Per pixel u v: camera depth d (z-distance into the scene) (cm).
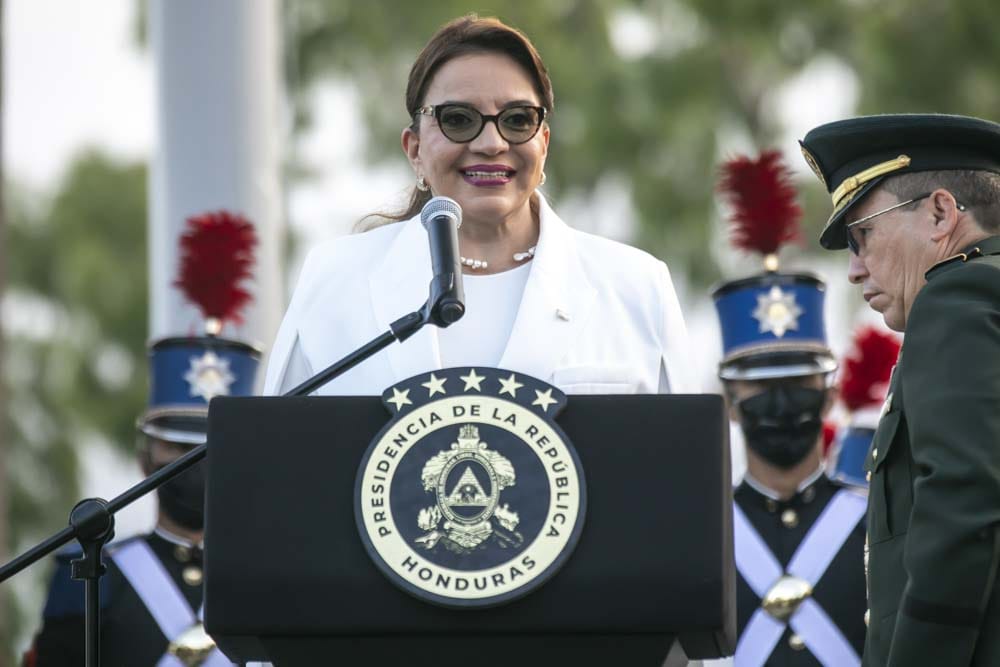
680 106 4831
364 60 4931
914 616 1230
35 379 4997
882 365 2266
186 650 1955
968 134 1362
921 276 1360
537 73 1438
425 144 1437
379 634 1130
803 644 1970
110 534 1255
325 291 1487
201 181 2389
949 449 1229
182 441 1986
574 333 1433
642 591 1116
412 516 1126
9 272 5100
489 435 1135
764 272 2048
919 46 4766
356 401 1148
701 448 1129
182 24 2412
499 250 1473
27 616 4522
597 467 1132
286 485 1138
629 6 4956
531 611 1117
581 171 4878
